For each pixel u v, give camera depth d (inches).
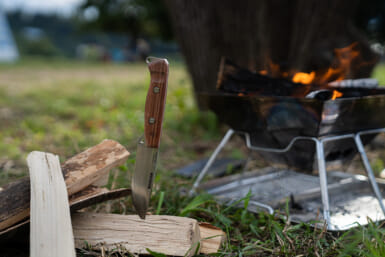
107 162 68.2
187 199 84.8
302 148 76.2
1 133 155.3
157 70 49.8
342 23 125.3
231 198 84.9
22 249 63.0
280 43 127.3
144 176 52.2
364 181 93.0
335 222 72.2
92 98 258.8
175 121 176.6
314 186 93.5
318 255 61.0
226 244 65.0
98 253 60.0
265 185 96.0
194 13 132.1
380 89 77.6
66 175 63.1
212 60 135.9
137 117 176.9
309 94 68.0
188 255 57.1
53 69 584.4
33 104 232.5
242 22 129.0
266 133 77.7
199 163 121.0
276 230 67.8
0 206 56.9
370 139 83.0
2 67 595.5
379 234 66.0
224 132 165.3
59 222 53.5
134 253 58.3
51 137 150.9
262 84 79.4
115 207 79.9
